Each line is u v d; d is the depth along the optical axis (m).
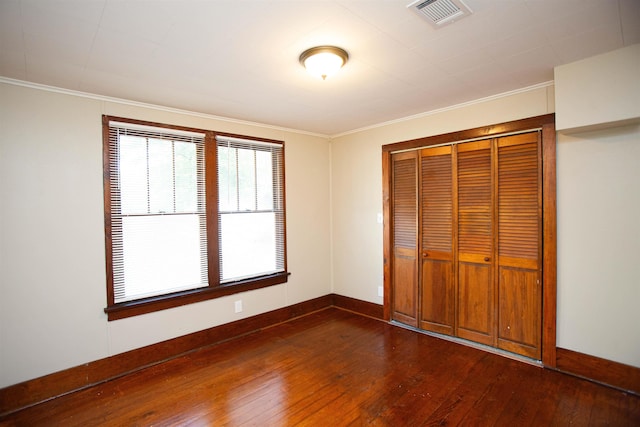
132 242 2.77
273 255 3.78
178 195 3.04
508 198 2.83
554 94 2.44
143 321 2.79
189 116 3.11
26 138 2.29
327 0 1.44
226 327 3.33
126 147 2.74
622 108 2.03
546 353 2.59
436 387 2.39
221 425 2.02
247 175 3.55
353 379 2.53
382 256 3.81
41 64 2.03
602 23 1.70
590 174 2.37
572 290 2.46
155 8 1.46
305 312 4.09
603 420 1.98
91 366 2.53
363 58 2.05
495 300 2.93
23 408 2.23
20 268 2.27
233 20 1.58
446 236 3.25
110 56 1.94
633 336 2.23
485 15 1.60
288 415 2.10
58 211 2.41
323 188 4.32
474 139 3.01
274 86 2.49
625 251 2.25
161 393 2.38
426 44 1.88
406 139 3.51
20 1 1.38
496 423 1.98
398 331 3.49
